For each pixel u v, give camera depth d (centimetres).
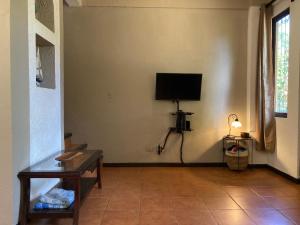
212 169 486
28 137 246
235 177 432
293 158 405
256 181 409
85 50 494
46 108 291
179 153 504
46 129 292
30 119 250
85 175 404
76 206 229
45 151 289
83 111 498
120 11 492
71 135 468
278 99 459
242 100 504
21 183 226
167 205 308
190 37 498
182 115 485
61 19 345
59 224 257
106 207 301
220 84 504
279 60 457
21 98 233
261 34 465
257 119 478
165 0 490
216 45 500
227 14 499
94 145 500
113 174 447
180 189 369
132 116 501
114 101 499
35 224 256
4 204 218
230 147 489
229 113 505
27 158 244
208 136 505
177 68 499
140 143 504
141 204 311
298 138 394
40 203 238
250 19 491
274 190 365
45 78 319
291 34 404
